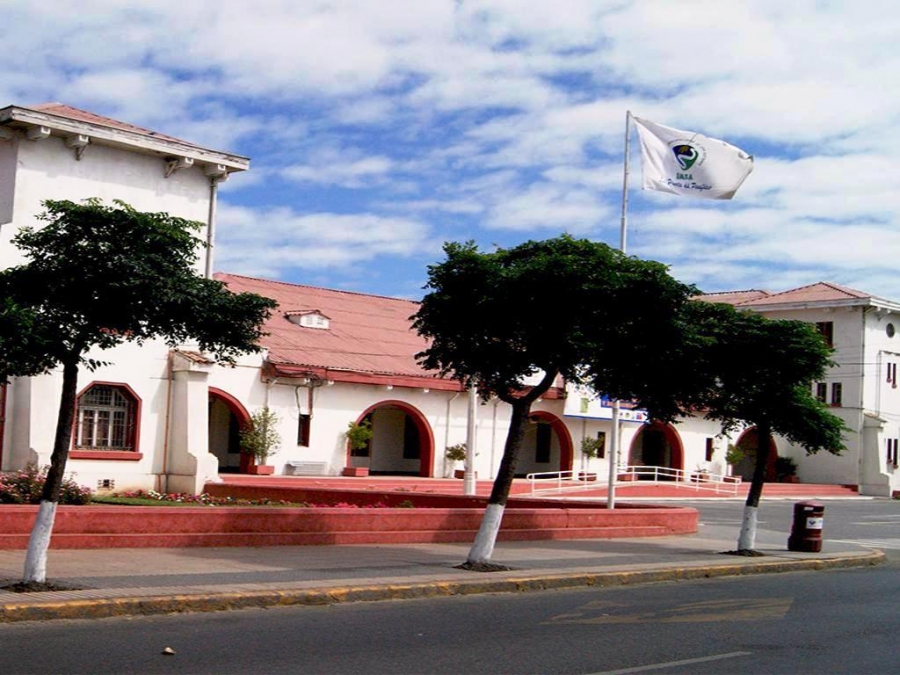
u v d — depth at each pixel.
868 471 53.53
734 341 18.72
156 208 25.16
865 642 10.97
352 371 34.09
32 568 11.18
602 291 14.53
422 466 37.34
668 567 16.61
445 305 14.97
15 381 23.05
